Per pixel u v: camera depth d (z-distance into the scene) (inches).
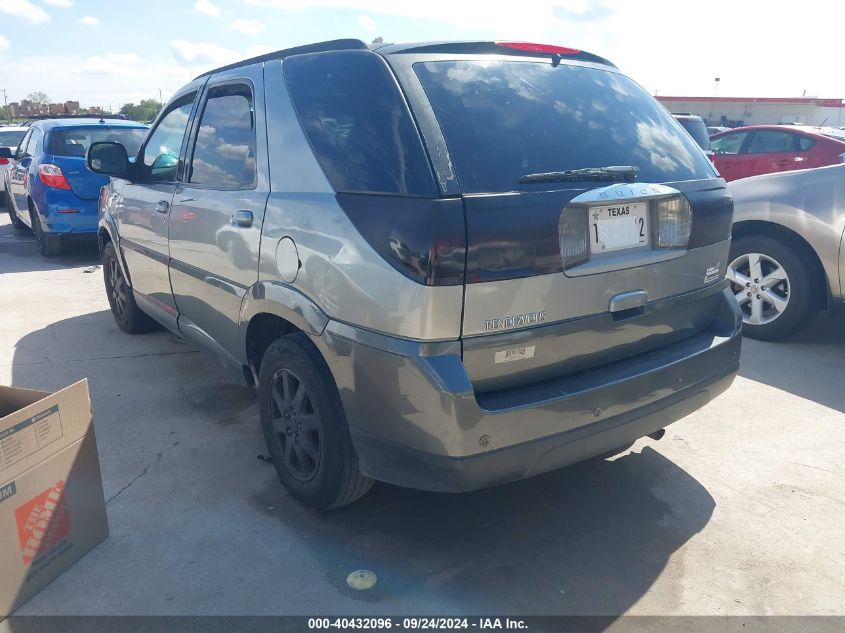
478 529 122.5
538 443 101.6
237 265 132.6
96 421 163.8
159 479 137.9
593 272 105.7
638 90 135.2
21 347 215.6
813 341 221.0
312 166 116.1
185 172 160.7
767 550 116.7
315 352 116.9
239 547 116.5
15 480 99.4
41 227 347.9
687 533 121.3
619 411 109.0
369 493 133.4
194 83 168.7
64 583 107.3
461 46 116.0
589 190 105.4
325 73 120.3
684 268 120.1
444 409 94.8
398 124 103.7
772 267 216.7
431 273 93.2
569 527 123.2
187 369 196.4
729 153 457.1
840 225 197.2
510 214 97.1
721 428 160.4
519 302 99.3
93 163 184.2
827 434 157.1
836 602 104.7
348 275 103.7
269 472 140.7
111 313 253.6
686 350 120.7
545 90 117.3
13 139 581.9
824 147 412.2
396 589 106.7
